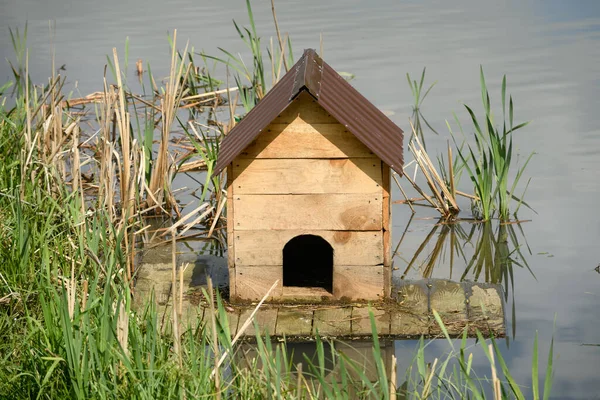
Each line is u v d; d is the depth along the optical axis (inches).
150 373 463.5
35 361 504.7
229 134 758.5
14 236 656.4
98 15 1662.2
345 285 701.3
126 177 896.3
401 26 1524.4
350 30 1492.4
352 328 661.9
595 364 620.1
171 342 549.0
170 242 861.8
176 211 935.0
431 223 911.0
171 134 1147.3
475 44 1411.2
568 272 785.6
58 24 1593.3
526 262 810.8
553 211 909.2
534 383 463.8
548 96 1179.9
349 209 687.7
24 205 730.2
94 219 669.3
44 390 487.5
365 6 1673.2
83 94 1267.2
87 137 1133.7
